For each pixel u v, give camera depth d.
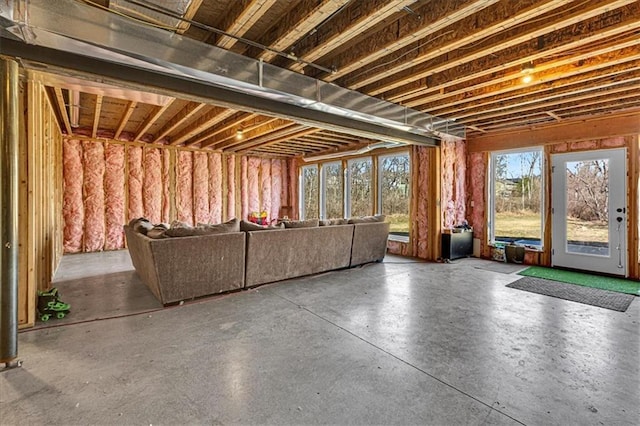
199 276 3.79
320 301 3.78
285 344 2.65
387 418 1.76
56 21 2.02
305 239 4.82
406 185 7.06
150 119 5.61
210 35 2.98
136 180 7.62
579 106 4.52
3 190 2.23
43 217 3.98
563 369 2.26
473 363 2.35
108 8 2.26
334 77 3.61
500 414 1.79
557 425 1.70
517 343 2.67
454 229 6.41
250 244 4.21
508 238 6.40
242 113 5.50
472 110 4.88
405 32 2.71
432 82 3.78
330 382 2.11
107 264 5.81
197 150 8.52
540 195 5.88
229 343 2.67
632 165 4.84
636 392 1.99
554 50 2.92
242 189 9.48
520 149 6.05
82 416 1.77
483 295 4.00
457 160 6.68
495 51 2.98
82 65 2.53
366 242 5.70
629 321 3.13
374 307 3.56
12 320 2.29
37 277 3.55
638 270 4.77
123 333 2.87
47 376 2.16
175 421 1.73
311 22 2.50
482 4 2.24
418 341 2.71
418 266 5.76
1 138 2.22
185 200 8.36
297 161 10.16
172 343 2.67
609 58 3.11
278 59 3.39
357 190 8.30
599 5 2.26
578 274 5.15
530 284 4.52
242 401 1.91
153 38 2.41
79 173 6.96
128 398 1.93
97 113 5.04
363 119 4.09
